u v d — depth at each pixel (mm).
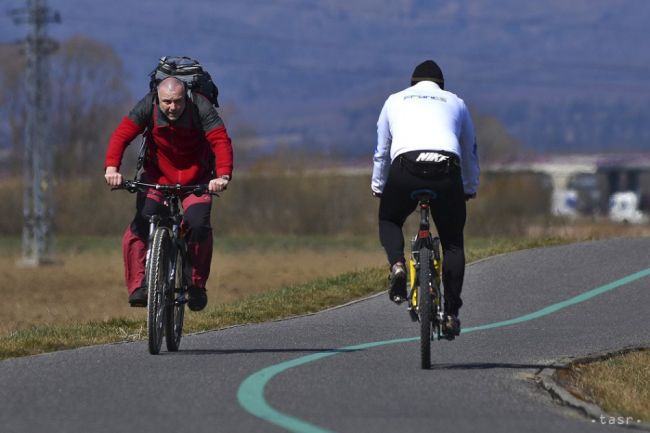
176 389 22688
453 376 24641
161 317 26938
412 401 21828
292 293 40750
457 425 19891
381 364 26203
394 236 25938
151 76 27766
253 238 130625
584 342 31031
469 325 34469
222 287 71188
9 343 28938
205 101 27453
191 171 27922
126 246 27875
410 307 26109
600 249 48781
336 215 140000
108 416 20328
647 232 71000
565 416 21000
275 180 140875
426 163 25172
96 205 145750
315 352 28125
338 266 88875
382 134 26156
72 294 77562
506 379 24438
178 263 27906
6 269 104250
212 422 19875
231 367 25359
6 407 21047
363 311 36938
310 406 21203
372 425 19766
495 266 45469
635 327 34062
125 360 26312
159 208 27641
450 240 26047
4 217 154250
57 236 144125
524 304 38406
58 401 21562
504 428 19766
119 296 75750
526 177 134250
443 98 26047
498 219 112938
